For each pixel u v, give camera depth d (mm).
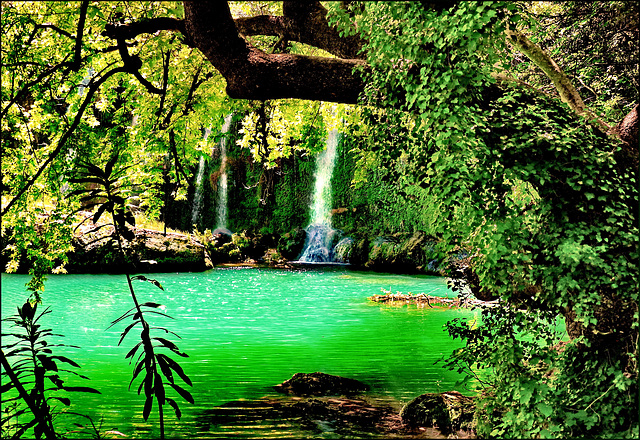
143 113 9430
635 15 7879
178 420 5895
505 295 5160
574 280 4859
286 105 11266
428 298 15070
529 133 5297
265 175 31469
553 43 8969
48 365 4695
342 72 6250
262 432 5500
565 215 5230
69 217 7828
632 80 8016
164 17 7020
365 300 15352
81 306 14062
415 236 24125
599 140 5555
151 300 15188
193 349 9523
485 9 5148
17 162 7621
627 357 4977
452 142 4934
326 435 5383
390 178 5797
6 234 7891
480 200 5051
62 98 8336
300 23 7906
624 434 4570
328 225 29594
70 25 7957
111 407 6395
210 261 24156
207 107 9688
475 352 5668
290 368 8188
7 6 7332
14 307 13852
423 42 5133
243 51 6344
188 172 10305
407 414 5875
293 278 20766
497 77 6125
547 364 5742
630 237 4961
